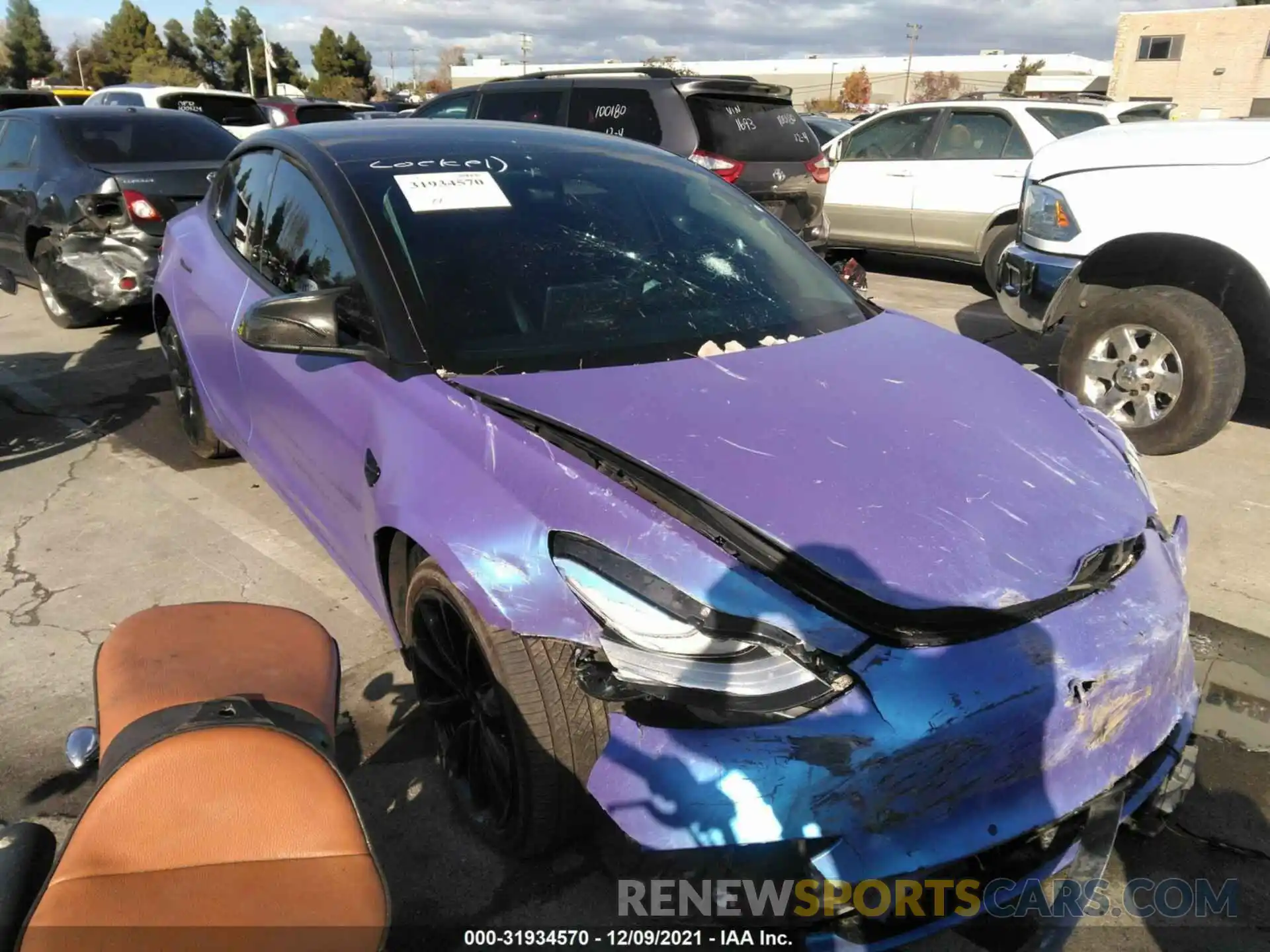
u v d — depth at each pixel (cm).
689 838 173
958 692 173
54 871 135
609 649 182
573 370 240
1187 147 460
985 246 863
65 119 701
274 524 407
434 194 288
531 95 808
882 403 234
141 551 379
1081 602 192
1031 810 183
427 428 228
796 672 174
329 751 159
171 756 143
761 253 321
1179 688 215
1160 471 468
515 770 206
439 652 234
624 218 307
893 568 184
